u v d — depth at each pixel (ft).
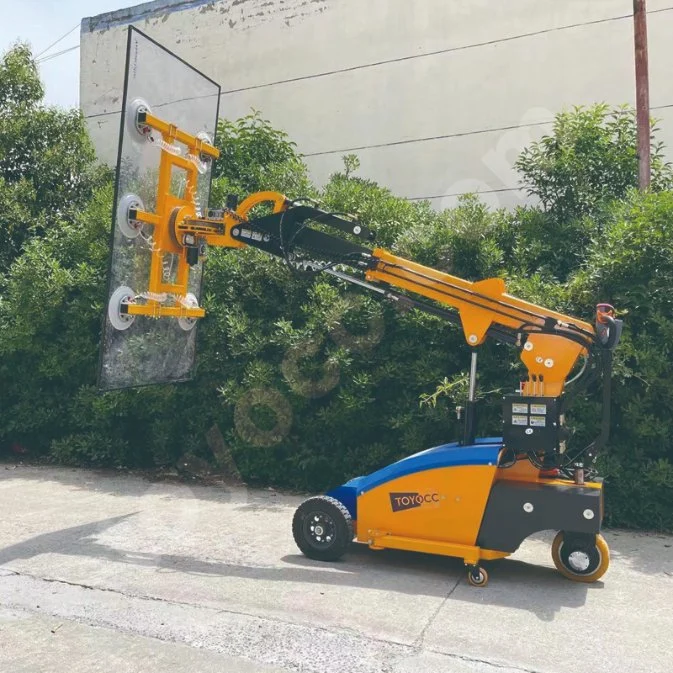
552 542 16.01
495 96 38.29
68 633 11.94
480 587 14.11
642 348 18.67
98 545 16.67
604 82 35.40
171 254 17.13
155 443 25.35
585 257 21.57
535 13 37.19
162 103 16.69
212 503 21.11
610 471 18.80
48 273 26.35
